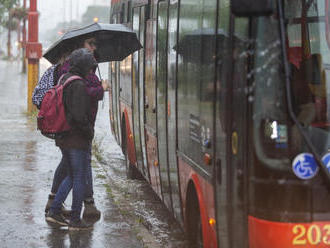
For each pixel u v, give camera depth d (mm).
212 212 6859
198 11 7613
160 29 10305
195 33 7707
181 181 8609
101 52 11078
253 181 5734
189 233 8383
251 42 5762
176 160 8883
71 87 9000
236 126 5977
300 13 7996
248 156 5770
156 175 10680
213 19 6852
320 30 7996
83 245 8828
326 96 6918
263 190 5695
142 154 12273
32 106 25953
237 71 5988
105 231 9570
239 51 5953
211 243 7031
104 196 12086
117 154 18625
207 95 6988
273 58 5727
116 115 16547
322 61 7348
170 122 9281
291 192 5672
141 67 12266
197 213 8133
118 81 16031
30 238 9117
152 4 11266
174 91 8945
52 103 9133
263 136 5723
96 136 22016
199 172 7398
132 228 9781
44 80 9953
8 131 20922
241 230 5945
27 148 17562
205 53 7141
